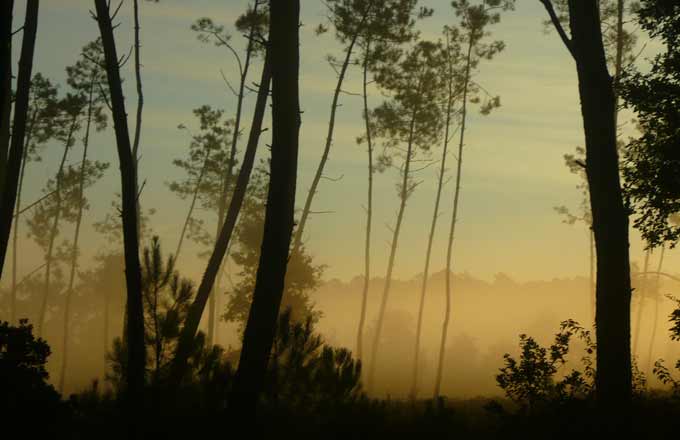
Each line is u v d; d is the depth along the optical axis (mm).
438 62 49344
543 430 13156
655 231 21094
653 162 20906
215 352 13070
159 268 13117
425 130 48844
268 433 12586
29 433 10500
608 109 15070
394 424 13719
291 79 13586
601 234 14758
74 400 11328
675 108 20281
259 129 20188
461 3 49281
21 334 10953
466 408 20453
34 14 17484
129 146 16297
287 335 13516
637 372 17016
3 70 9906
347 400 13453
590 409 13633
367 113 48125
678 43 20469
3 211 16328
